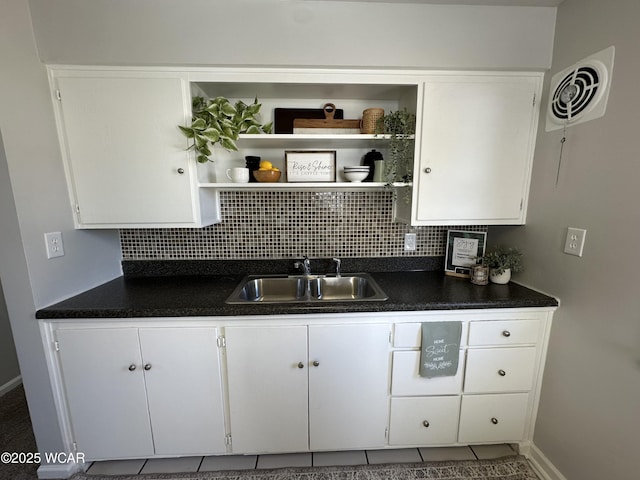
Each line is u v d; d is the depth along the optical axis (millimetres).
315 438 1377
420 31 1294
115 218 1383
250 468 1395
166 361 1280
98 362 1268
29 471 1380
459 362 1362
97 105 1298
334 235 1795
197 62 1272
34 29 1191
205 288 1510
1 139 1086
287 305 1267
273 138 1413
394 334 1316
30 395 1275
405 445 1419
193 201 1390
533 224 1453
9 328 2006
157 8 1222
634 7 980
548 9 1298
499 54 1318
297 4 1254
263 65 1305
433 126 1396
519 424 1438
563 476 1285
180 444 1353
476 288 1506
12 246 1158
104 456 1351
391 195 1774
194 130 1298
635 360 997
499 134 1415
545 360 1388
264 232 1763
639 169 973
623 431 1037
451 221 1479
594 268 1139
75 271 1396
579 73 1188
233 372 1296
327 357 1309
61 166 1317
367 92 1539
